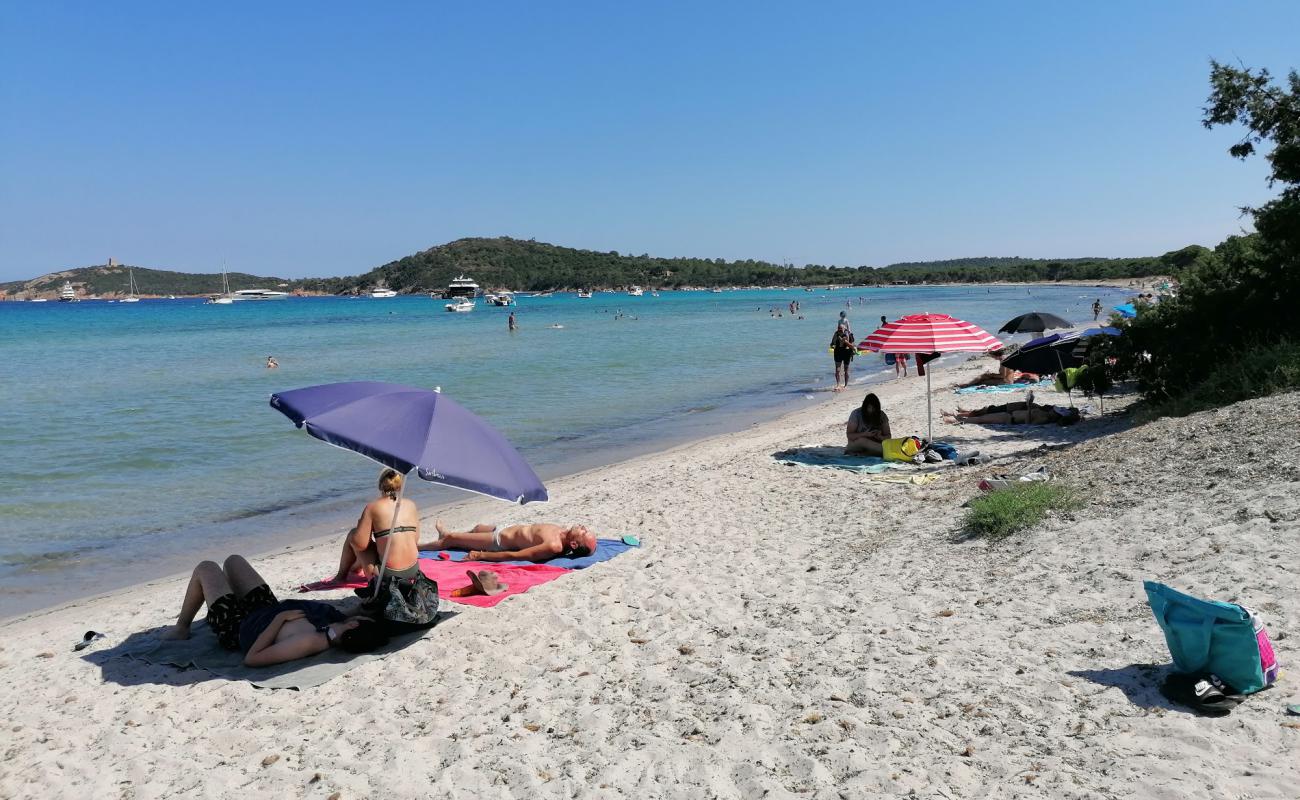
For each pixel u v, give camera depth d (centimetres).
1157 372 1381
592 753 478
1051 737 435
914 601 662
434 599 687
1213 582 584
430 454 593
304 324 8388
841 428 1728
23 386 2919
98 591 966
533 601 745
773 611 683
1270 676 448
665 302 15725
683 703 530
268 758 498
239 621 665
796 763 441
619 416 2206
